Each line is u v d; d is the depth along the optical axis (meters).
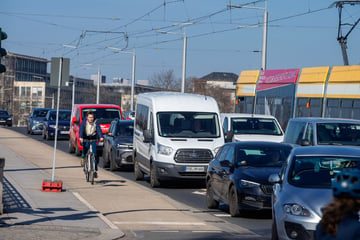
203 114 27.14
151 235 15.02
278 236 12.40
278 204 12.49
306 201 12.04
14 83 163.00
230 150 19.84
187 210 19.88
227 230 16.16
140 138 28.80
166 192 24.97
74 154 44.06
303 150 13.96
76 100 175.00
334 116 39.22
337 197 5.58
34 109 68.44
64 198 20.34
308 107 42.09
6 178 25.05
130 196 22.34
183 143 25.92
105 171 33.06
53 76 22.75
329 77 40.41
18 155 38.62
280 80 46.44
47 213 17.11
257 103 49.47
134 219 17.58
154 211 19.17
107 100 159.25
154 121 26.75
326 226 5.55
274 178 13.40
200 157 25.80
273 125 32.09
